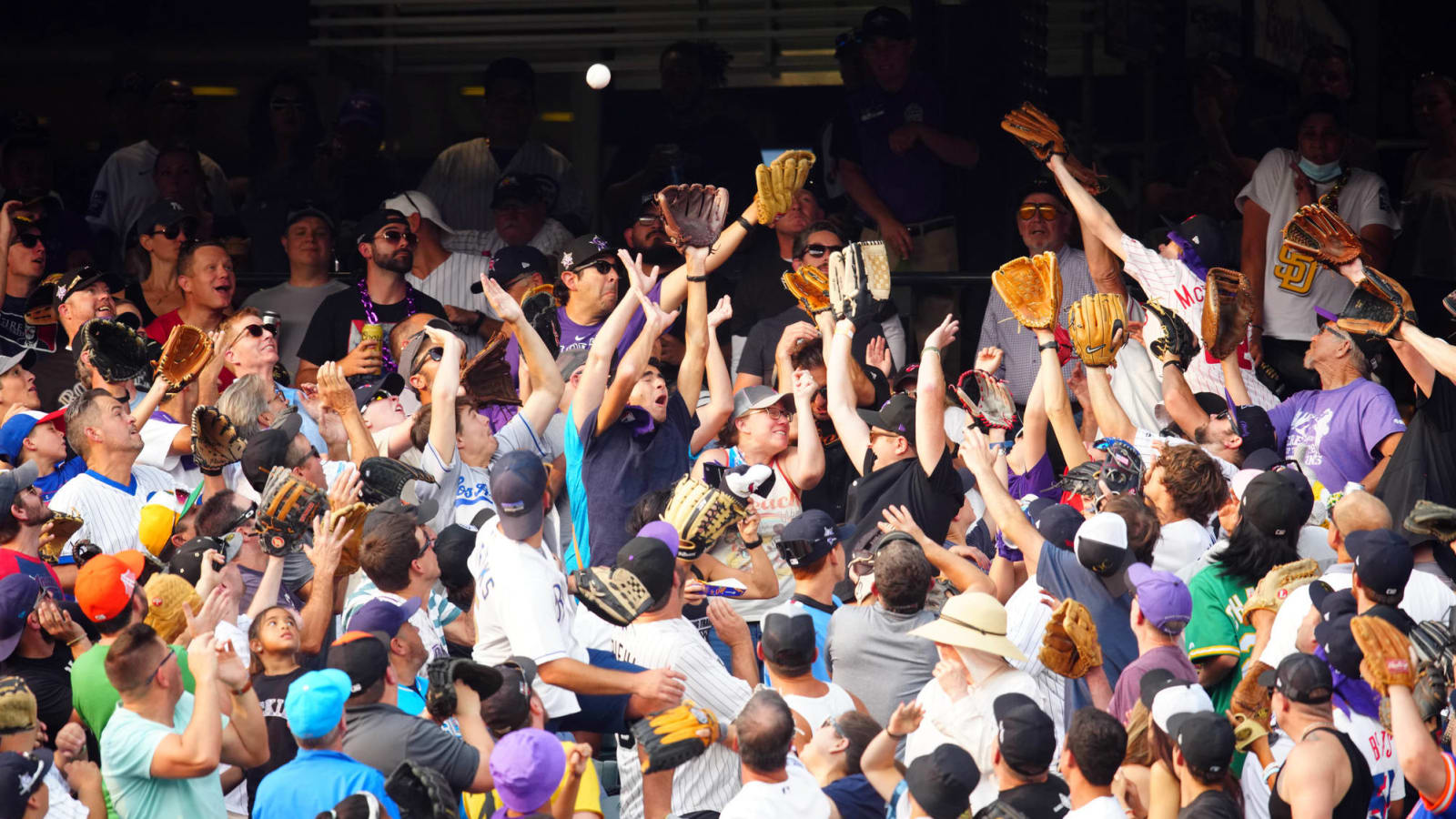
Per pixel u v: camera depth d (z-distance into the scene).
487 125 39.25
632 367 23.22
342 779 16.02
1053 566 20.89
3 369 30.64
